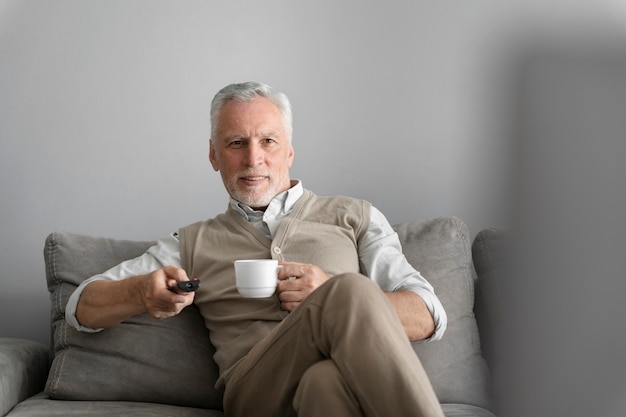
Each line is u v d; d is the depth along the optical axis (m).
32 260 2.55
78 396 1.99
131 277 1.94
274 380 1.63
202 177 2.61
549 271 2.29
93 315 1.97
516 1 2.63
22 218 2.56
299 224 2.10
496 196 2.59
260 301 1.98
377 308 1.42
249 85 2.17
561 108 2.57
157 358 2.03
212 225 2.19
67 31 2.59
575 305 2.24
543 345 2.21
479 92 2.62
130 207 2.59
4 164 2.56
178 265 2.12
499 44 2.63
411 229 2.28
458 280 2.20
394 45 2.65
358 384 1.35
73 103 2.58
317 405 1.37
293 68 2.64
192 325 2.09
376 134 2.64
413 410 1.32
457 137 2.62
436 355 2.08
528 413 2.16
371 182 2.63
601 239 2.36
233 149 2.13
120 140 2.60
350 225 2.13
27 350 2.14
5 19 2.57
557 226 2.41
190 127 2.61
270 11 2.64
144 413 1.80
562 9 2.61
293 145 2.63
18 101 2.57
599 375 2.18
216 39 2.63
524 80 2.61
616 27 2.59
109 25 2.60
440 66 2.64
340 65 2.64
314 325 1.47
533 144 2.57
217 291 2.03
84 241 2.21
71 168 2.58
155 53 2.61
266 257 2.05
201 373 2.04
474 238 2.46
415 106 2.64
